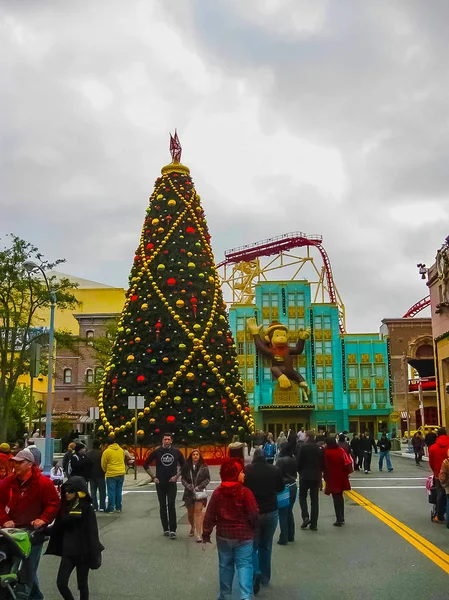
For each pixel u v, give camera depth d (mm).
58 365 69750
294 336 73375
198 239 36344
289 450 14695
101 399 33625
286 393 70625
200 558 11453
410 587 9125
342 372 72812
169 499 13594
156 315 34031
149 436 31891
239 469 8469
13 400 52125
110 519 16141
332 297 82062
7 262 37438
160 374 32812
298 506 18438
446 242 43000
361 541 12656
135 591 9156
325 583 9430
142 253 36094
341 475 14539
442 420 44625
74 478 8148
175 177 37625
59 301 40500
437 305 44156
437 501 14836
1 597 7105
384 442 31266
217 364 34094
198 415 32375
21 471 8031
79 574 8094
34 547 8008
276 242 81625
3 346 42688
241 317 74000
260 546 9297
